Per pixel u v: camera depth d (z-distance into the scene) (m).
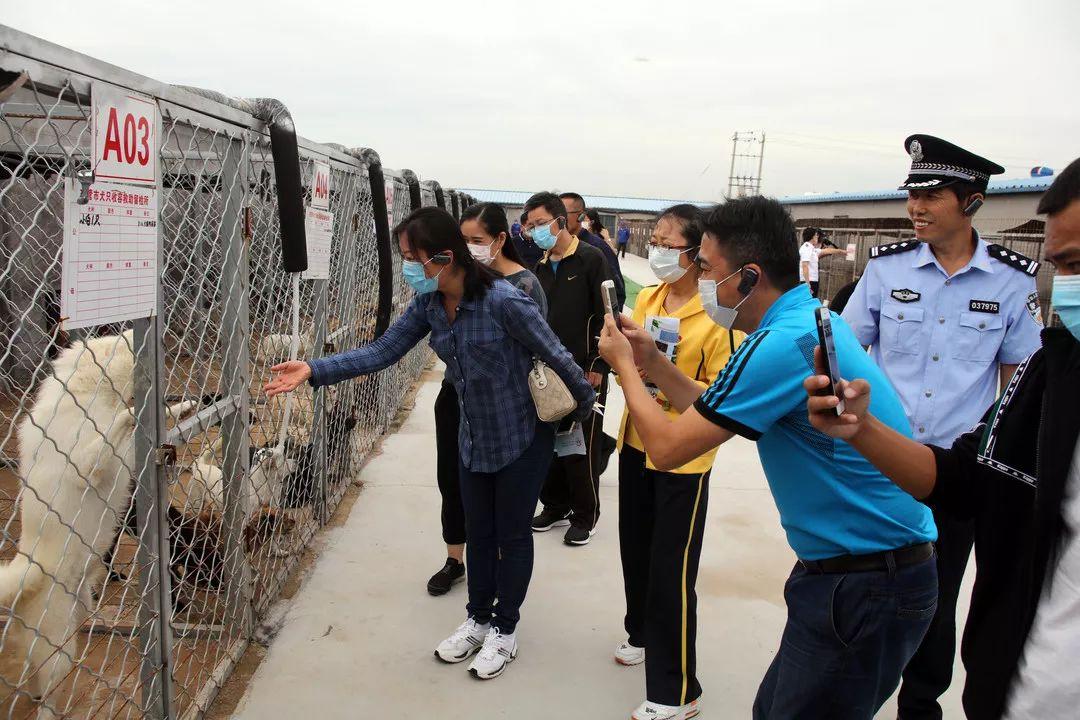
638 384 1.82
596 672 2.92
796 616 1.74
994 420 1.38
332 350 3.75
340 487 4.48
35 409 2.05
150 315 1.92
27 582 2.06
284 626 3.14
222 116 2.32
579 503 4.05
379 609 3.31
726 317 1.83
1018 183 14.27
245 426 2.74
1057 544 1.24
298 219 2.71
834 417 1.39
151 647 2.13
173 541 2.61
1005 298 2.50
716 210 1.79
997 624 1.33
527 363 2.74
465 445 2.80
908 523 1.66
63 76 1.49
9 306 1.61
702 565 3.87
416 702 2.68
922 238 2.55
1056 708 1.21
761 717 1.89
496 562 2.97
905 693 2.55
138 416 1.98
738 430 1.63
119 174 1.70
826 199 24.27
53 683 2.17
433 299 2.76
